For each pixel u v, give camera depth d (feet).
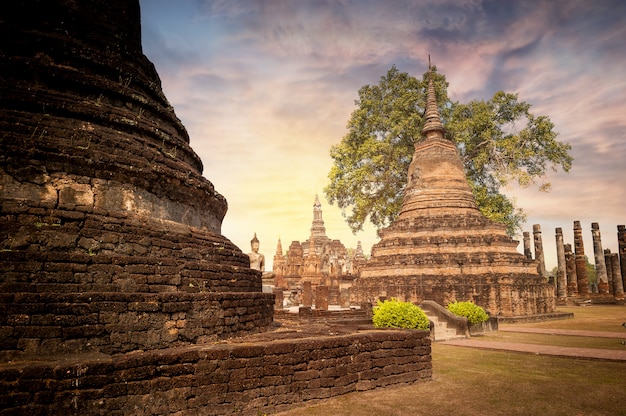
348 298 115.14
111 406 19.58
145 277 26.89
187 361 22.12
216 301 29.55
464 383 32.37
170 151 35.47
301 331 37.24
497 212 123.54
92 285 24.38
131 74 34.19
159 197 32.17
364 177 127.85
